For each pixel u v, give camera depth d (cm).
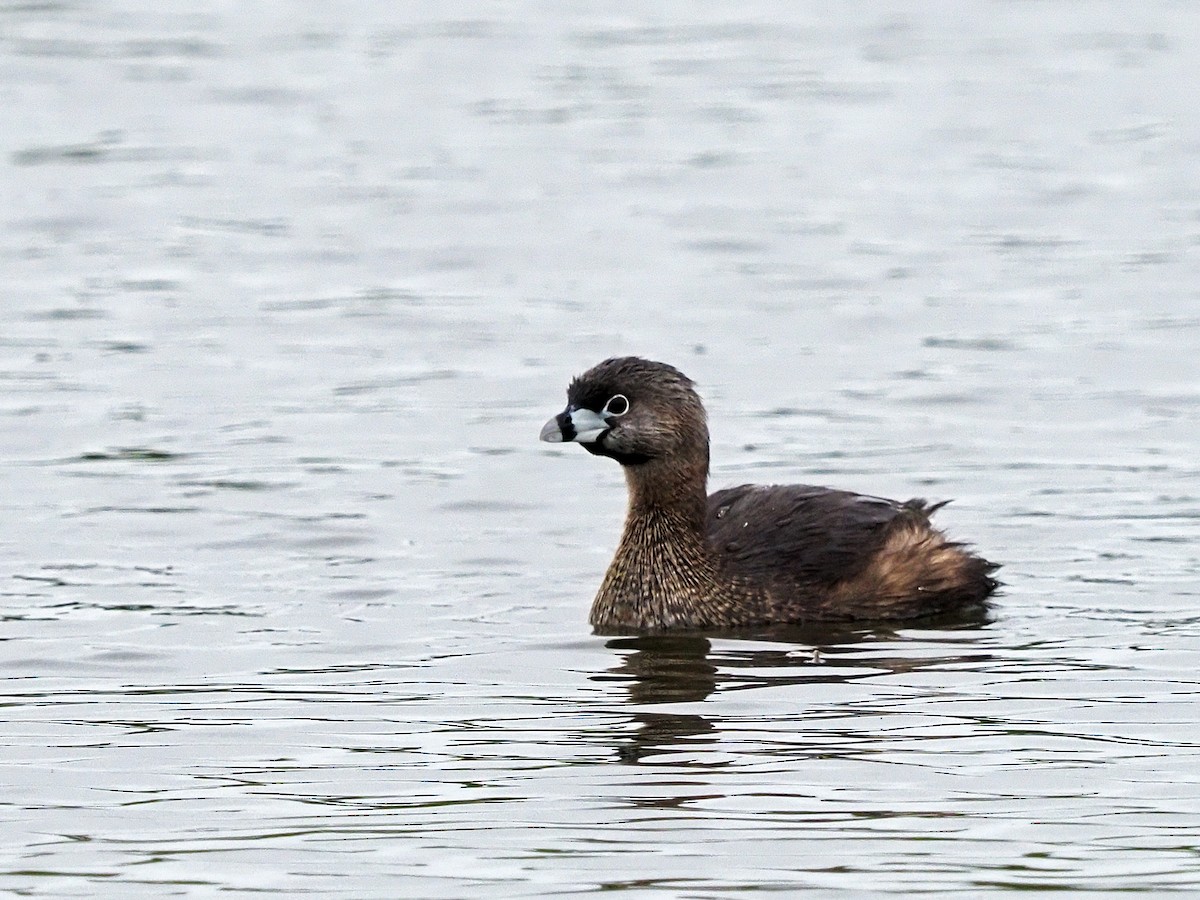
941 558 1516
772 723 1234
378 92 3794
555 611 1509
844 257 2717
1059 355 2253
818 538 1537
